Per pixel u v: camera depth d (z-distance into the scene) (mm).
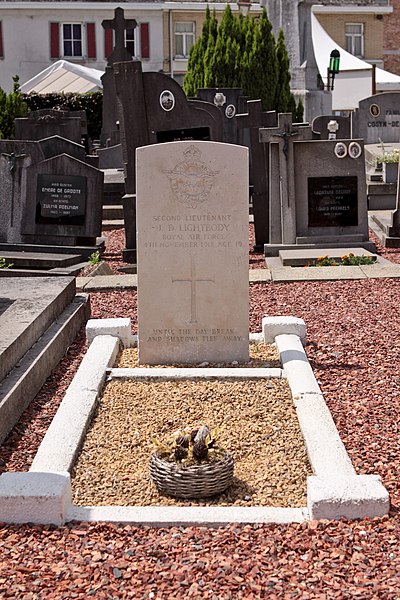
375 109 26000
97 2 44156
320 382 7465
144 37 44875
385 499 4883
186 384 7191
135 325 9695
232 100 24484
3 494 4918
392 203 20531
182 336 7887
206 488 5332
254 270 12781
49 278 9844
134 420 6547
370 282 11586
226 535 4770
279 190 14703
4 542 4727
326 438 5910
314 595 4195
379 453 5938
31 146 15133
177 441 5562
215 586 4293
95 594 4250
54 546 4691
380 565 4445
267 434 6270
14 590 4285
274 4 35750
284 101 29781
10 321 7789
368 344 8531
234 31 29609
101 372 7277
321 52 37875
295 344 8086
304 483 5547
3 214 15234
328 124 19641
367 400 7004
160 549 4637
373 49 48219
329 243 14570
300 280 11891
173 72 45281
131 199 14508
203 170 7680
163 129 14617
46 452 5852
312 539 4691
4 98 28578
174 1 44719
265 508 5055
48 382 7613
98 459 5934
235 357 7898
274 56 29438
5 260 14086
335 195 14672
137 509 5031
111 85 27266
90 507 5062
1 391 6570
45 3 43875
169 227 7750
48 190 15180
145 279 7820
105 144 27609
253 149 15453
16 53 44312
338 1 47562
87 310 9734
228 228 7746
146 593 4250
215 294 7828
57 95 36656
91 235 15219
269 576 4363
